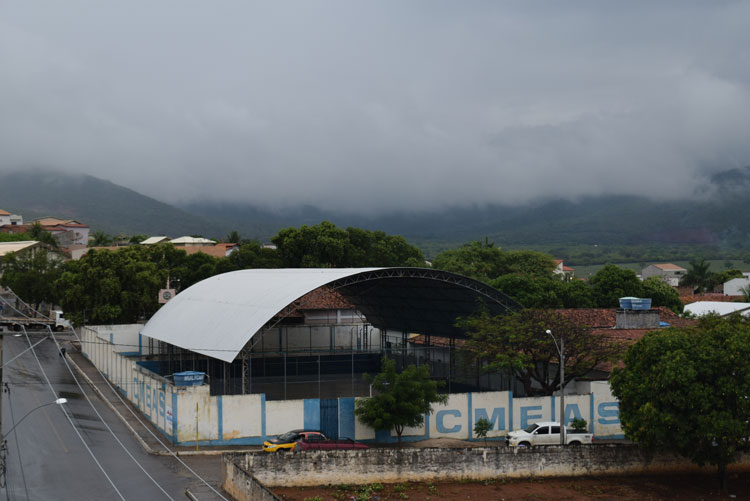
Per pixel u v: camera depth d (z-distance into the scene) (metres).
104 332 70.56
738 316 39.81
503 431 44.81
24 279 100.12
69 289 79.38
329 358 68.69
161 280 86.81
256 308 48.81
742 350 33.88
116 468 34.91
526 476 35.56
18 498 29.62
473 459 34.94
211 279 68.31
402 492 32.75
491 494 32.91
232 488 30.41
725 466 35.38
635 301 60.28
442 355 64.12
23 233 154.25
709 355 34.09
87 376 62.53
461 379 54.38
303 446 36.91
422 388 41.38
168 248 100.19
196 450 39.03
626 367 38.09
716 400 33.72
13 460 35.78
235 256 102.69
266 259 102.44
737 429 33.06
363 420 41.47
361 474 33.50
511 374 49.56
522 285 89.06
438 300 58.25
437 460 34.50
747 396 33.47
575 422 43.03
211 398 40.56
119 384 56.66
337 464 33.22
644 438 35.44
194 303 60.28
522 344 46.97
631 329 58.12
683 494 34.16
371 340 75.75
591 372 51.03
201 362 61.97
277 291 50.94
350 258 107.75
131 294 79.12
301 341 71.50
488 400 44.72
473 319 53.03
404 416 40.78
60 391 55.19
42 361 70.00
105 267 80.44
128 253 87.12
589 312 65.69
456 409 44.22
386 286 60.53
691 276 154.38
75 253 148.00
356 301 70.00
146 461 36.50
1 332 31.80
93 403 51.75
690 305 90.38
